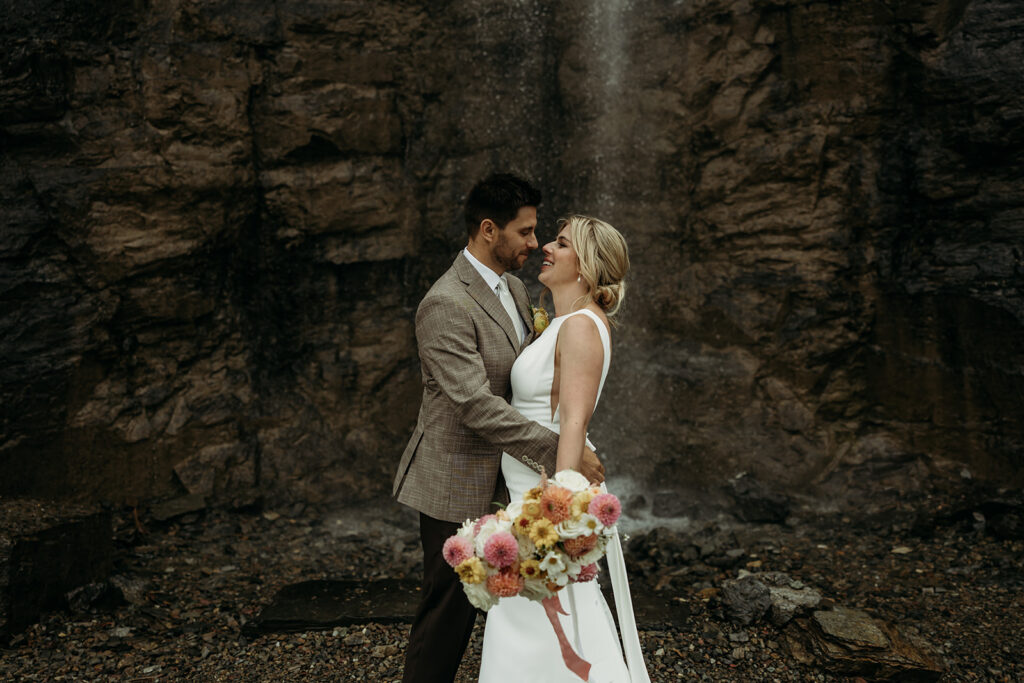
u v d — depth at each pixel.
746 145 6.23
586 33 6.61
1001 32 5.45
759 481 5.99
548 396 2.64
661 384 6.48
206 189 5.73
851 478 5.90
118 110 5.46
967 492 5.50
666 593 4.38
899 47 5.81
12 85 5.11
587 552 2.28
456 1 6.54
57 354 5.27
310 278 6.28
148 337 5.73
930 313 5.77
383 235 6.42
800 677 3.50
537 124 6.75
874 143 6.02
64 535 4.10
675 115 6.41
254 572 4.75
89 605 4.14
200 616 4.14
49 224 5.26
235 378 6.07
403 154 6.50
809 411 6.12
